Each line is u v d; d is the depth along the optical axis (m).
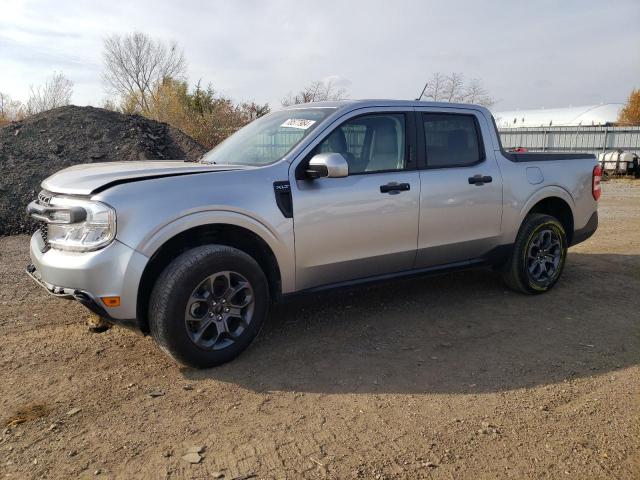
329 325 4.55
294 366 3.77
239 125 19.95
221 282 3.69
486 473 2.60
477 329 4.49
